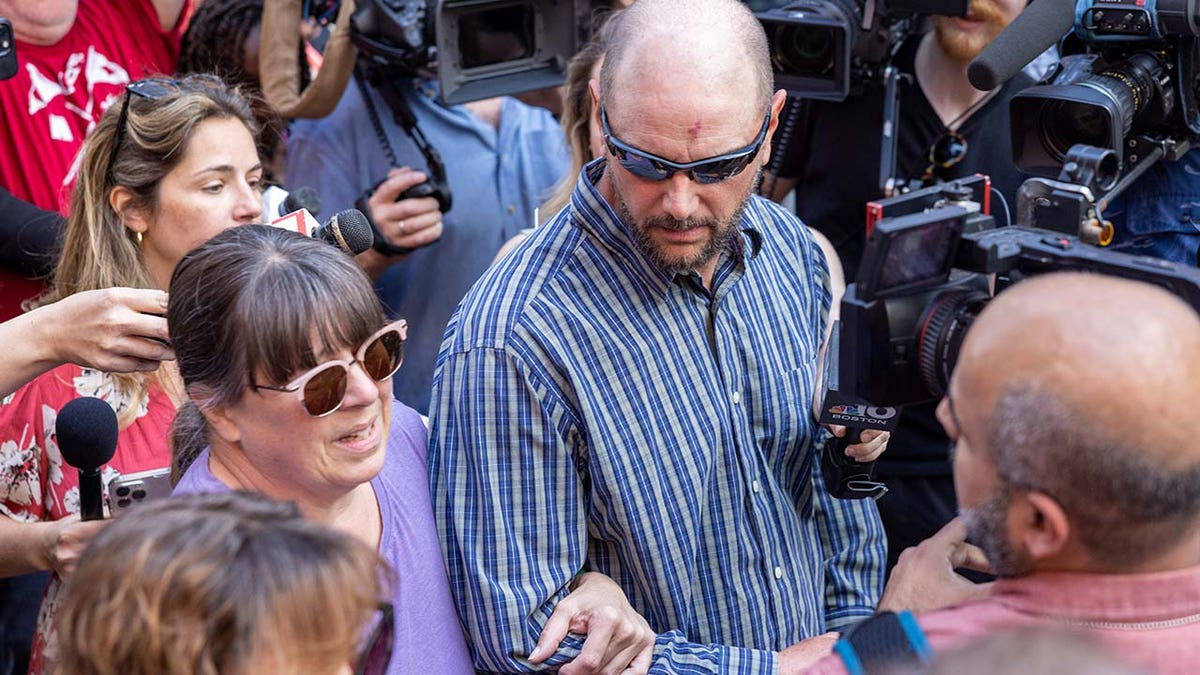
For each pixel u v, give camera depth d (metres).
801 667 2.42
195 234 2.89
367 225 2.52
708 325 2.52
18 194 3.61
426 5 3.69
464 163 4.03
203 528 1.50
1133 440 1.60
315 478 2.16
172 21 4.04
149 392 2.78
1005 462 1.68
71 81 3.71
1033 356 1.66
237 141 2.93
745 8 2.37
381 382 2.17
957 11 3.20
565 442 2.40
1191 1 2.74
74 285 2.89
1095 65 2.92
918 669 1.34
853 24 3.32
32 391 2.69
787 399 2.59
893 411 2.43
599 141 3.21
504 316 2.38
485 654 2.40
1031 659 1.20
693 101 2.23
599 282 2.43
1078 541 1.68
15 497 2.70
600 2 3.66
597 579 2.45
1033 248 2.06
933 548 2.34
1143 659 1.66
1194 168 3.14
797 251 2.72
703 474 2.47
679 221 2.30
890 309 2.07
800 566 2.62
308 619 1.48
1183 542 1.68
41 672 2.52
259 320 2.05
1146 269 1.94
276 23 3.91
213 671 1.44
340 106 3.97
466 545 2.38
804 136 3.64
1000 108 3.49
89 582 1.49
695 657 2.41
